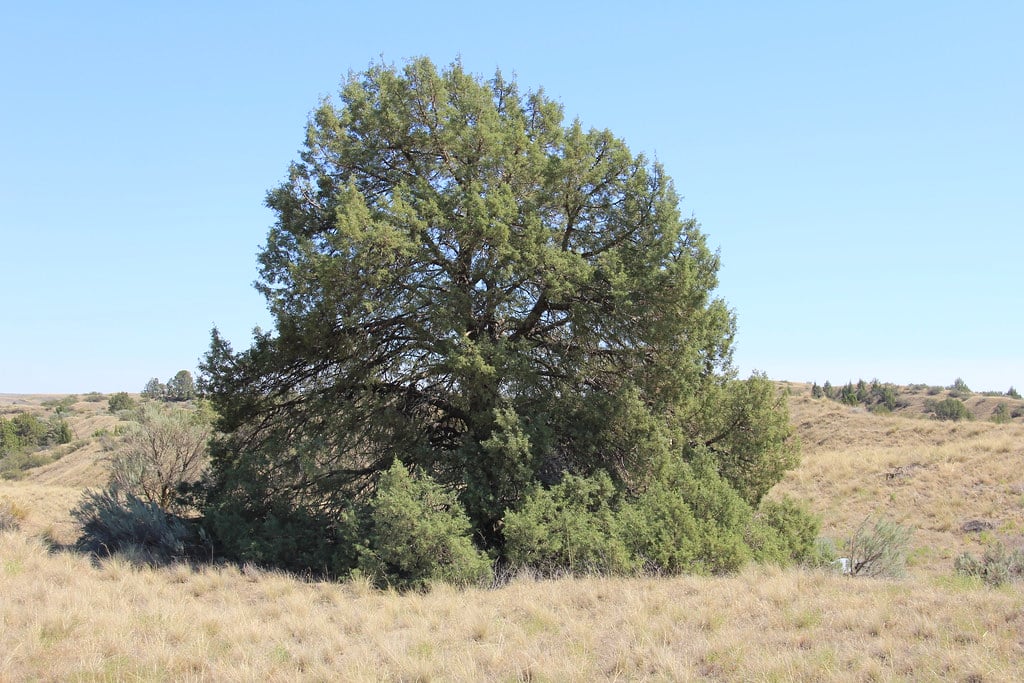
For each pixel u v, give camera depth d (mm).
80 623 8070
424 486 13047
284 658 7480
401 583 12148
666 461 15047
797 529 14867
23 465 64688
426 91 15930
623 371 16438
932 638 7566
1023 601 8789
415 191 15125
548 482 15258
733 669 6914
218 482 15836
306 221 16172
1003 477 25734
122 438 24453
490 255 14789
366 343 15203
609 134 16500
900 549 14391
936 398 90188
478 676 6758
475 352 14070
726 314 17094
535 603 9547
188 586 11352
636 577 11789
